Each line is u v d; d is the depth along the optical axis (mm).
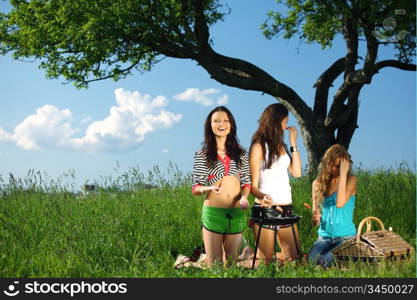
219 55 15141
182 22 14938
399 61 15422
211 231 5305
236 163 5316
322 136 15531
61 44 14492
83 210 7945
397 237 5422
